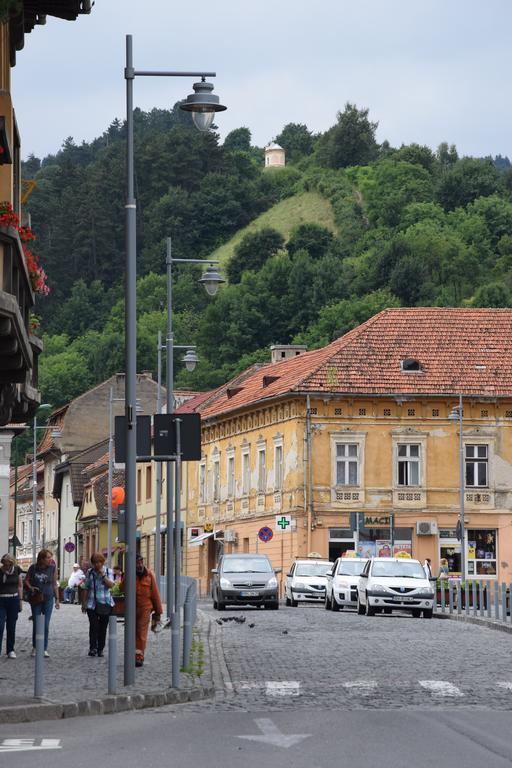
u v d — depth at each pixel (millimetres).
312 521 115812
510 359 120938
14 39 44000
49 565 45750
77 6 44719
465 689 35688
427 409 117875
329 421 116875
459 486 117688
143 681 36781
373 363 119062
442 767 21953
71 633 61344
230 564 89000
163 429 40312
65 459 179875
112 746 25016
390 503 116938
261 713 30312
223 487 134375
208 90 43750
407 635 58000
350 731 26688
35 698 31688
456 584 92688
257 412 126125
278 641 53781
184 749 24406
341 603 85500
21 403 47031
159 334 101062
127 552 36500
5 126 33688
